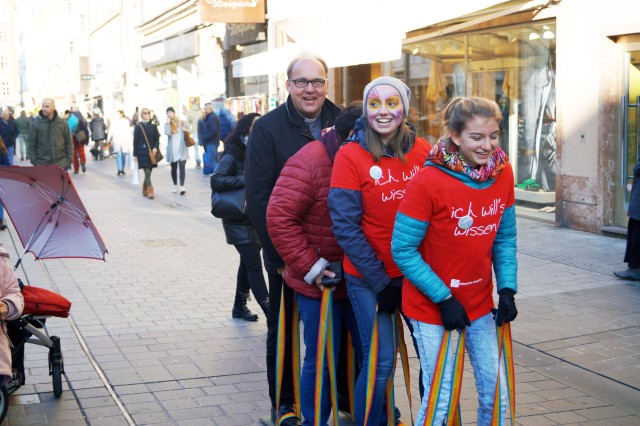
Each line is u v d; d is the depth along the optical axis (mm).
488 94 13523
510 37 12844
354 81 18344
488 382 3703
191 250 10578
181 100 29781
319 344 4203
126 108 39844
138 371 5734
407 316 3777
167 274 9031
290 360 4656
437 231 3580
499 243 3779
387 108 3865
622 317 6934
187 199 16562
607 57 10688
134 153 16828
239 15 20562
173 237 11672
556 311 7168
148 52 33469
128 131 22891
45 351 6156
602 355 6000
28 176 5184
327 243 4230
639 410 4992
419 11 12188
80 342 6430
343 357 4766
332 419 4848
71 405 5090
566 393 5273
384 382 4023
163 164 26281
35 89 67688
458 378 3631
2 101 80625
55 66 59531
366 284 4035
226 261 9812
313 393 4434
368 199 3945
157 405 5094
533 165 12594
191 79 28469
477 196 3545
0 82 80812
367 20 13562
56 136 13086
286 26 17500
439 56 14852
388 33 12039
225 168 6414
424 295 3662
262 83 22578
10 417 4887
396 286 4020
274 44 20672
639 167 8047
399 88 3891
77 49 52375
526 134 12695
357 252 3900
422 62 15500
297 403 4531
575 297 7633
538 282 8258
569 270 8766
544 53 12156
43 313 4992
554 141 12086
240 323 7004
